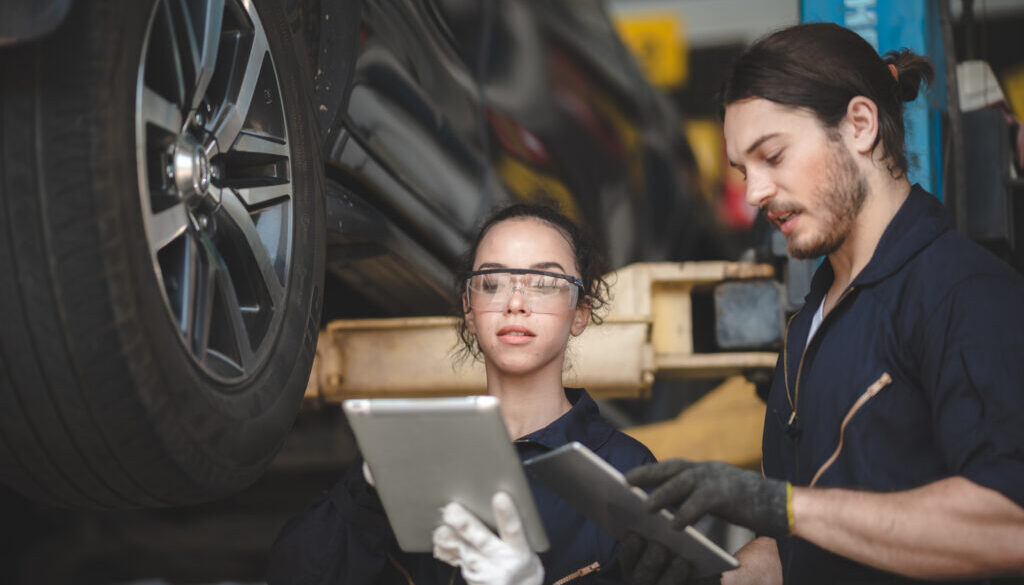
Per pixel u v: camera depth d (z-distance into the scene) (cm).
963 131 336
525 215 237
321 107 252
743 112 186
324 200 230
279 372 203
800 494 163
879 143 187
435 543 182
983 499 157
